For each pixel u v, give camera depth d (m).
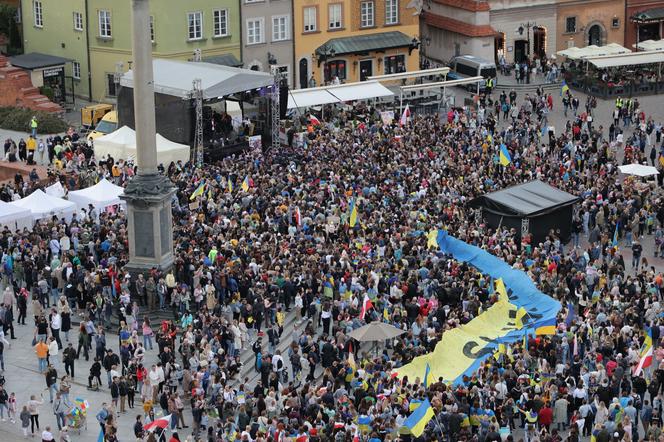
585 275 106.31
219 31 166.25
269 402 83.31
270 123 143.38
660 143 155.25
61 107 163.25
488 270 102.94
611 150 146.25
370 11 177.25
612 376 88.25
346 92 155.62
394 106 162.88
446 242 106.12
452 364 88.81
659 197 128.50
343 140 141.50
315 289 99.12
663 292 106.19
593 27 189.50
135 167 128.50
